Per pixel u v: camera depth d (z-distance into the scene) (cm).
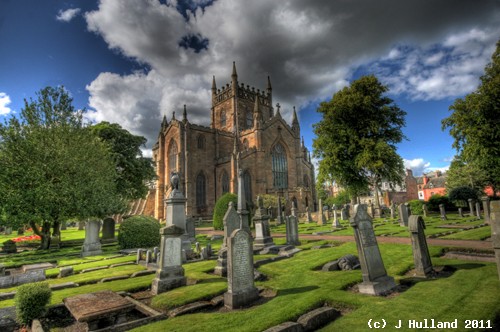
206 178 5991
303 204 5706
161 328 628
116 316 727
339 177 4050
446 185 5756
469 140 3119
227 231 1641
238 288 795
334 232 2564
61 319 782
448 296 693
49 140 2378
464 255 1179
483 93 2956
